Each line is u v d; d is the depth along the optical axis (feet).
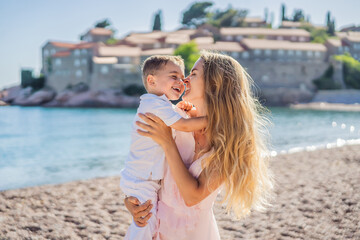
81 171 40.93
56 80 262.47
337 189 21.22
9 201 21.68
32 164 47.52
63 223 17.19
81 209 19.84
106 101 231.50
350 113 147.23
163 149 7.04
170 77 7.77
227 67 7.42
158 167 7.24
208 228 7.34
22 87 251.60
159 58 7.90
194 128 7.25
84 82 253.24
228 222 16.60
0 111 185.98
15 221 17.46
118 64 247.09
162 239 7.25
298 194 20.77
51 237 15.19
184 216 7.16
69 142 72.49
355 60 229.86
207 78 7.41
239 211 7.64
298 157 36.78
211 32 294.46
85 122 123.54
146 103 7.33
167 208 7.26
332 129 81.92
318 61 247.29
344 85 232.32
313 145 55.47
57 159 51.21
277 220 16.48
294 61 236.22
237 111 7.27
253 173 7.43
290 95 218.59
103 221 17.54
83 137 80.69
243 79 7.64
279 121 106.73
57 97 236.22
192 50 212.43
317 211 17.34
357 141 58.90
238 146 7.18
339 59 232.53
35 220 17.63
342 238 13.75
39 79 262.88
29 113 171.63
